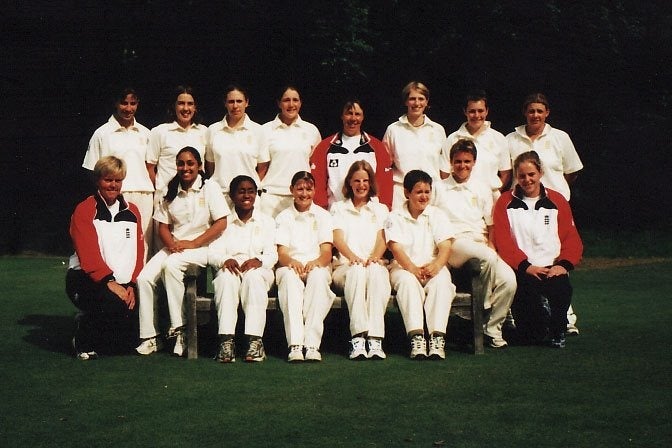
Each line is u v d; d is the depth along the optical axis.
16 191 16.33
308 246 7.80
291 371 7.00
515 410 5.95
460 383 6.59
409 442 5.36
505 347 7.82
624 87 18.55
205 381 6.71
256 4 15.69
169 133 8.63
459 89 16.69
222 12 16.06
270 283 7.59
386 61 16.31
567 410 5.94
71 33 16.41
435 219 7.78
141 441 5.41
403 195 8.68
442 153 8.68
